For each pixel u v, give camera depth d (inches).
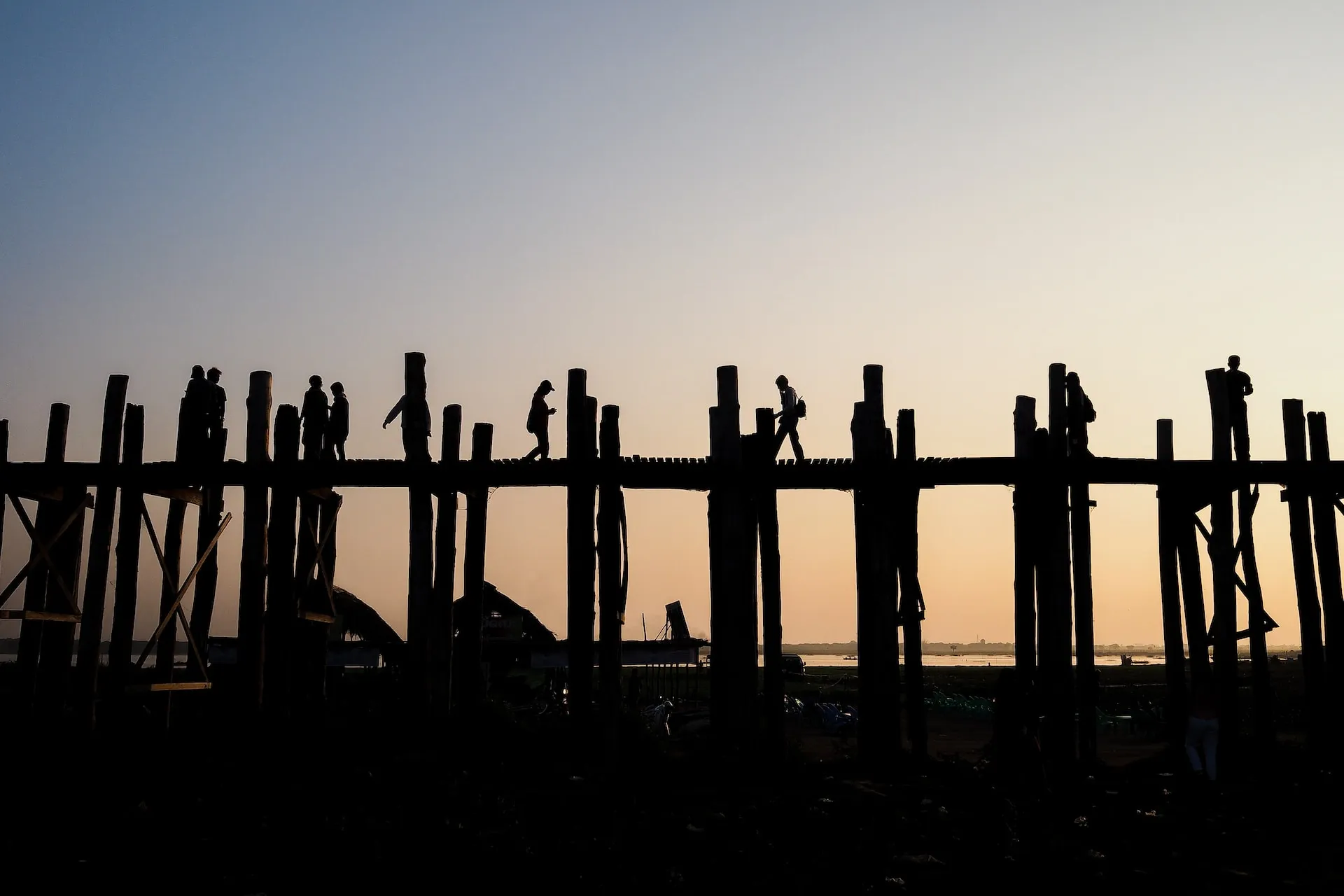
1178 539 729.6
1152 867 463.5
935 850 486.9
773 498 670.5
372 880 436.1
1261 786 615.5
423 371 697.0
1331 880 444.8
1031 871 451.2
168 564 734.5
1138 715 1188.5
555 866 452.1
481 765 637.9
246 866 455.8
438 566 693.9
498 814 535.8
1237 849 489.7
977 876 445.4
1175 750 702.5
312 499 740.7
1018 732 603.2
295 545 708.0
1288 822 535.2
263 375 699.4
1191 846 496.4
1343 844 501.4
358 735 693.9
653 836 497.4
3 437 690.8
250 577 681.6
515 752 663.8
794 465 672.4
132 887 428.1
